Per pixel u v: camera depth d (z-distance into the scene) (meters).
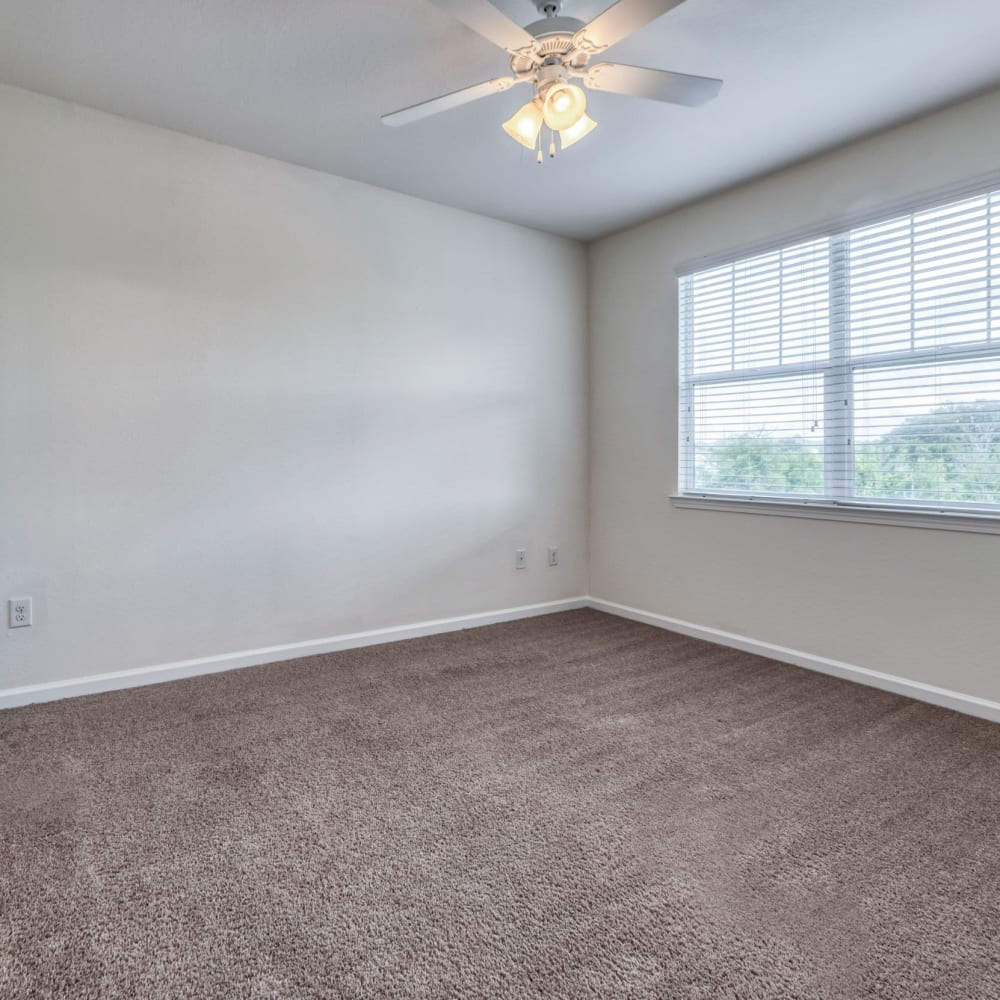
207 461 2.80
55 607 2.50
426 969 1.21
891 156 2.61
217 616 2.86
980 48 2.09
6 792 1.83
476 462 3.66
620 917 1.35
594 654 3.19
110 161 2.54
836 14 1.93
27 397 2.41
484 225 3.63
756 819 1.72
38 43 2.08
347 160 2.93
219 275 2.80
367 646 3.29
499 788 1.89
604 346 4.02
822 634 2.93
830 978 1.19
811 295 2.95
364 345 3.22
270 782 1.91
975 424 2.43
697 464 3.53
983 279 2.38
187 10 1.91
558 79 1.78
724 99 2.39
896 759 2.07
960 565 2.46
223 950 1.25
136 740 2.18
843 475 2.86
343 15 1.94
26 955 1.24
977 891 1.43
